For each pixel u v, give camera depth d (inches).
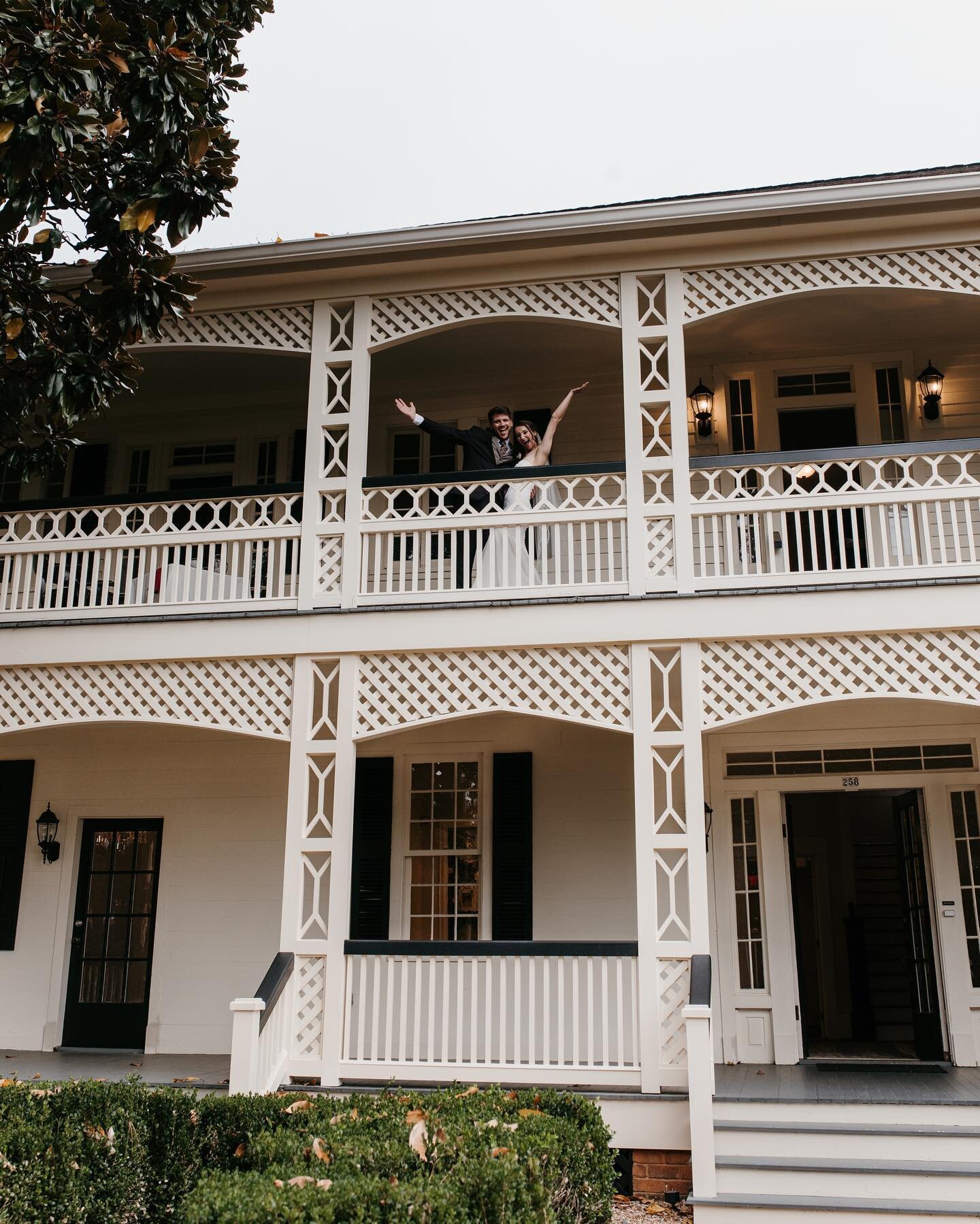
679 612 311.0
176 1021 390.0
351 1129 192.2
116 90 252.7
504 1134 185.2
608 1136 216.5
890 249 324.2
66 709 342.3
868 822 559.2
